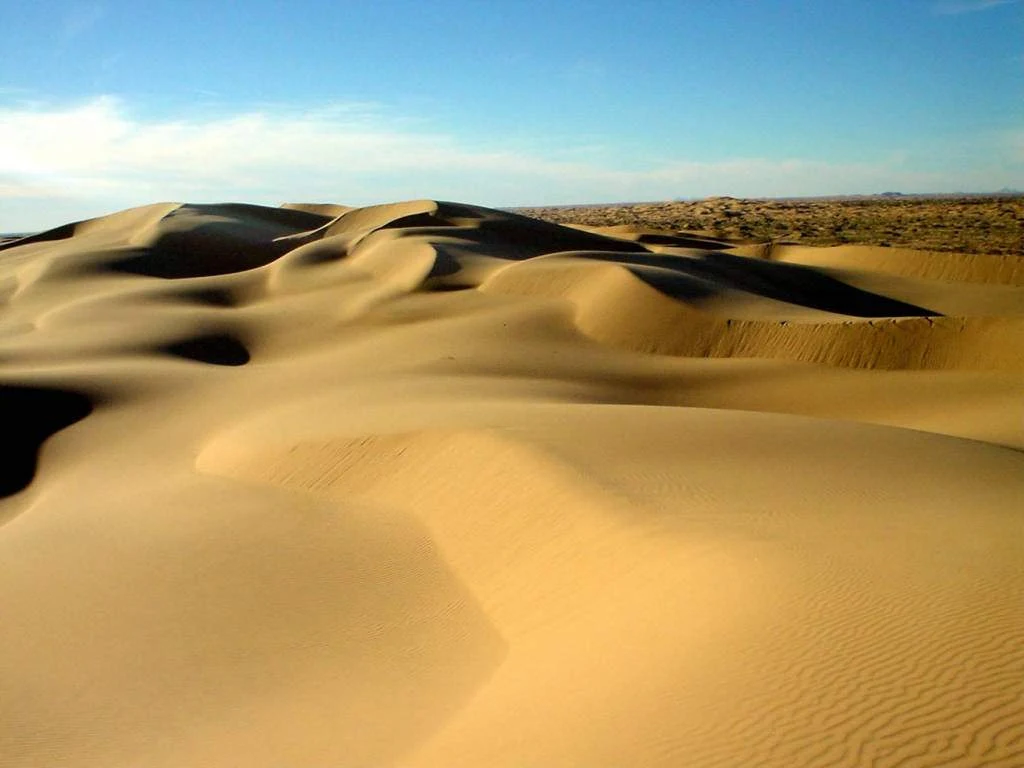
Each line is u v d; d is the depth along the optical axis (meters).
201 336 47.31
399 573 14.38
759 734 6.36
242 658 12.09
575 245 82.44
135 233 93.62
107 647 12.68
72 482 24.56
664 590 10.28
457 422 19.98
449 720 9.17
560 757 6.86
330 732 9.66
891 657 7.02
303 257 70.50
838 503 13.09
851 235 108.06
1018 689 6.21
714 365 37.91
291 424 23.97
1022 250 76.94
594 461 16.16
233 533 16.88
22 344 44.44
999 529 10.53
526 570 13.17
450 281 56.59
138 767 9.47
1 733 10.48
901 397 31.88
